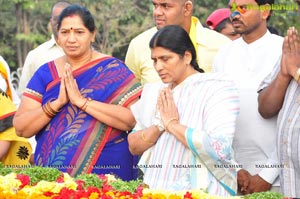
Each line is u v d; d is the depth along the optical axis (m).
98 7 32.03
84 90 14.68
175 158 13.02
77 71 14.79
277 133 13.62
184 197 12.24
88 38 14.73
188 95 13.16
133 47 15.82
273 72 14.03
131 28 32.09
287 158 13.42
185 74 13.29
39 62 17.69
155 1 15.11
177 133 12.91
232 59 14.76
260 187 14.07
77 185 13.20
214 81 13.12
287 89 13.62
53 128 14.65
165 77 13.14
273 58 14.59
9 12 34.69
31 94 14.90
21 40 34.97
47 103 14.61
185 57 13.19
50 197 12.70
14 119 14.89
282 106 13.76
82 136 14.52
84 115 14.57
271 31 17.00
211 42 15.59
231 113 12.95
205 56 15.50
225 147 12.74
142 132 13.39
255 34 14.65
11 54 34.94
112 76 14.77
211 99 12.99
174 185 12.91
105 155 14.64
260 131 14.22
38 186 12.99
